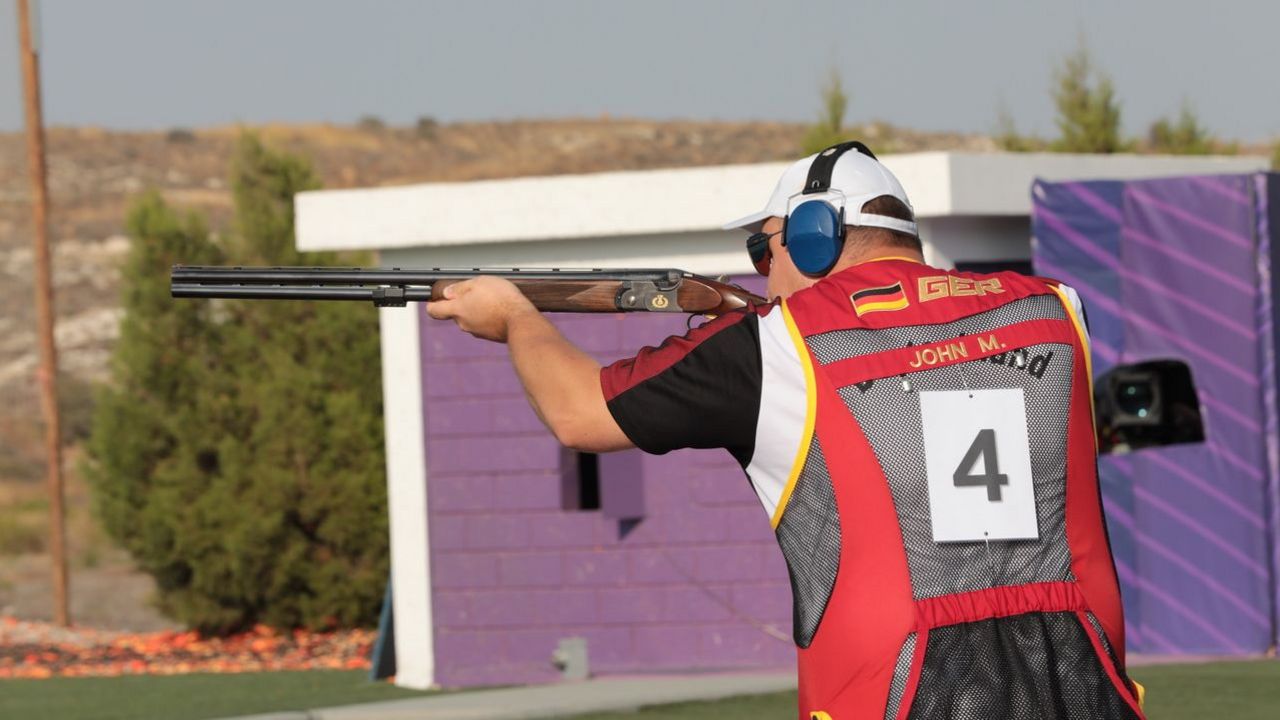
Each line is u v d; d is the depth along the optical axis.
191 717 36.03
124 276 58.72
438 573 37.97
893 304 11.11
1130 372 35.84
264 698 39.00
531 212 36.97
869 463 10.76
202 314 58.25
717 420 10.93
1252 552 34.84
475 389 37.72
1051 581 10.78
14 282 189.50
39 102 67.38
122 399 57.75
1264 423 34.72
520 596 37.53
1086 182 35.91
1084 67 72.19
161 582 57.44
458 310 12.14
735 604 36.56
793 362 10.89
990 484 10.78
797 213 11.52
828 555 10.82
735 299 12.61
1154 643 35.72
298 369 56.12
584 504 39.88
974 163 35.97
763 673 35.91
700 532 36.78
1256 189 34.62
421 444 37.97
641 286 12.60
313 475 55.12
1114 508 35.97
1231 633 35.06
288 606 55.78
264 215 60.31
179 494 56.38
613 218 36.56
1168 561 35.56
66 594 64.50
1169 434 36.22
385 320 38.19
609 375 11.12
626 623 37.03
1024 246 38.00
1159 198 35.38
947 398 10.87
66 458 137.00
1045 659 10.59
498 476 37.62
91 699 41.47
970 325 11.11
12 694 43.38
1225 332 34.88
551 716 32.44
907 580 10.66
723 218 36.03
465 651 37.78
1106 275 35.97
